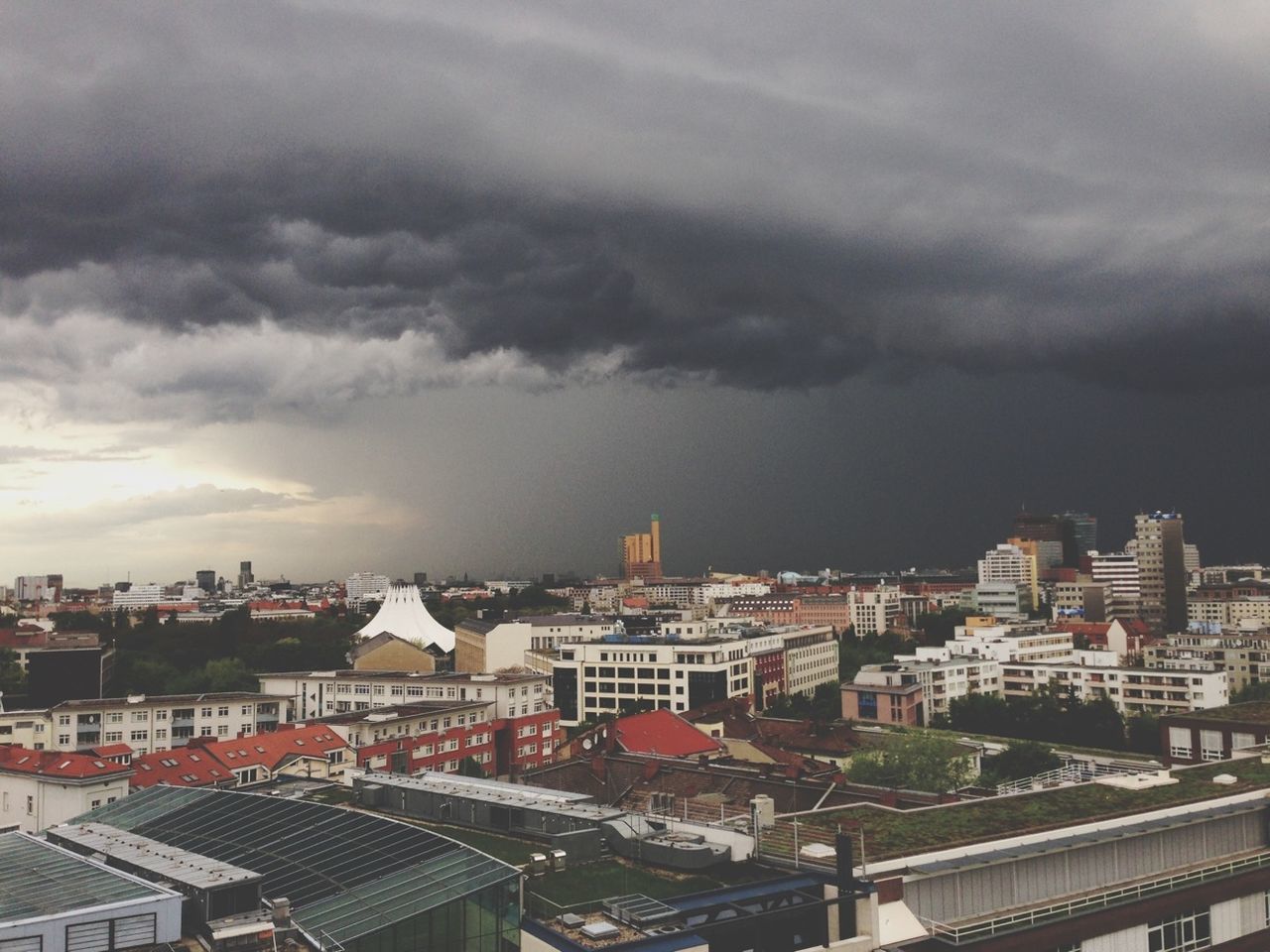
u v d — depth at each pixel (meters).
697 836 71.44
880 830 72.50
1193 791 84.31
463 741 196.50
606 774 124.50
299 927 56.97
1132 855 73.75
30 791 147.50
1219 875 75.56
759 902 60.38
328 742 173.62
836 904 61.34
